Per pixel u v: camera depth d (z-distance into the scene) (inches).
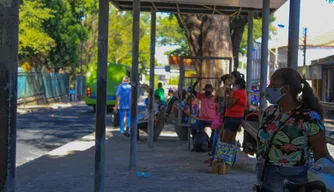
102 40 231.8
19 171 330.6
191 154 420.2
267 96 136.2
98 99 232.8
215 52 613.0
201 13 522.9
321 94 1227.2
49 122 818.8
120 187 272.7
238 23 776.3
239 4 455.2
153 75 470.0
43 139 574.9
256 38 1569.9
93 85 1171.3
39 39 1140.5
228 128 323.9
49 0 1272.1
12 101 129.3
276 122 135.0
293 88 133.2
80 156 405.4
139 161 377.1
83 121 850.1
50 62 1515.7
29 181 293.3
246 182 290.0
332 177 114.4
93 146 477.1
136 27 342.3
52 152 432.8
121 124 594.2
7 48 128.1
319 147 129.4
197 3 462.6
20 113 1051.9
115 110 642.8
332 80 1192.2
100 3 232.2
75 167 347.9
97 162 234.7
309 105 133.3
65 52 1470.2
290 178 133.8
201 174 319.3
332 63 1186.6
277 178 135.8
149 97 467.8
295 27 242.1
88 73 1172.5
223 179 300.5
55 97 1653.5
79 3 1409.9
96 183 234.8
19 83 1258.0
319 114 134.0
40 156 425.1
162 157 400.5
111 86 1147.3
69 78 1927.9
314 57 1638.8
